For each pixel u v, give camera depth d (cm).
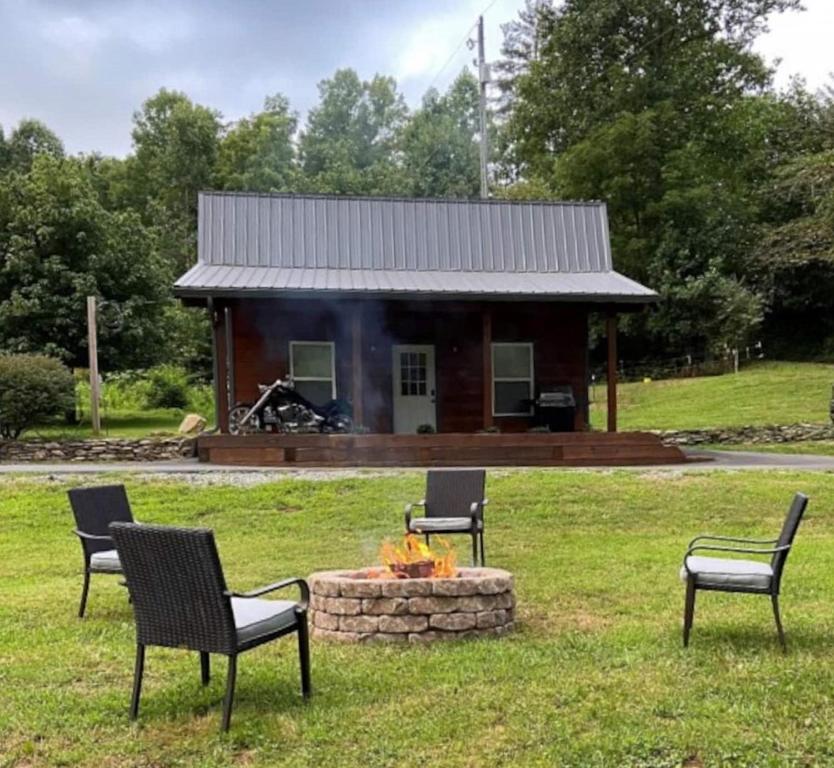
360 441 1269
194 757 325
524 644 464
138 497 993
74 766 321
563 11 3272
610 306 1440
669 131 3088
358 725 352
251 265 1530
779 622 448
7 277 2169
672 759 315
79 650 469
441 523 681
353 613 477
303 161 5041
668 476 1091
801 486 1034
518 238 1666
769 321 3142
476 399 1578
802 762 312
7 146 3891
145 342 2317
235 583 626
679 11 3148
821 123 2891
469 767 311
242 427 1358
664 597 575
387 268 1586
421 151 4675
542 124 3297
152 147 4584
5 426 1462
